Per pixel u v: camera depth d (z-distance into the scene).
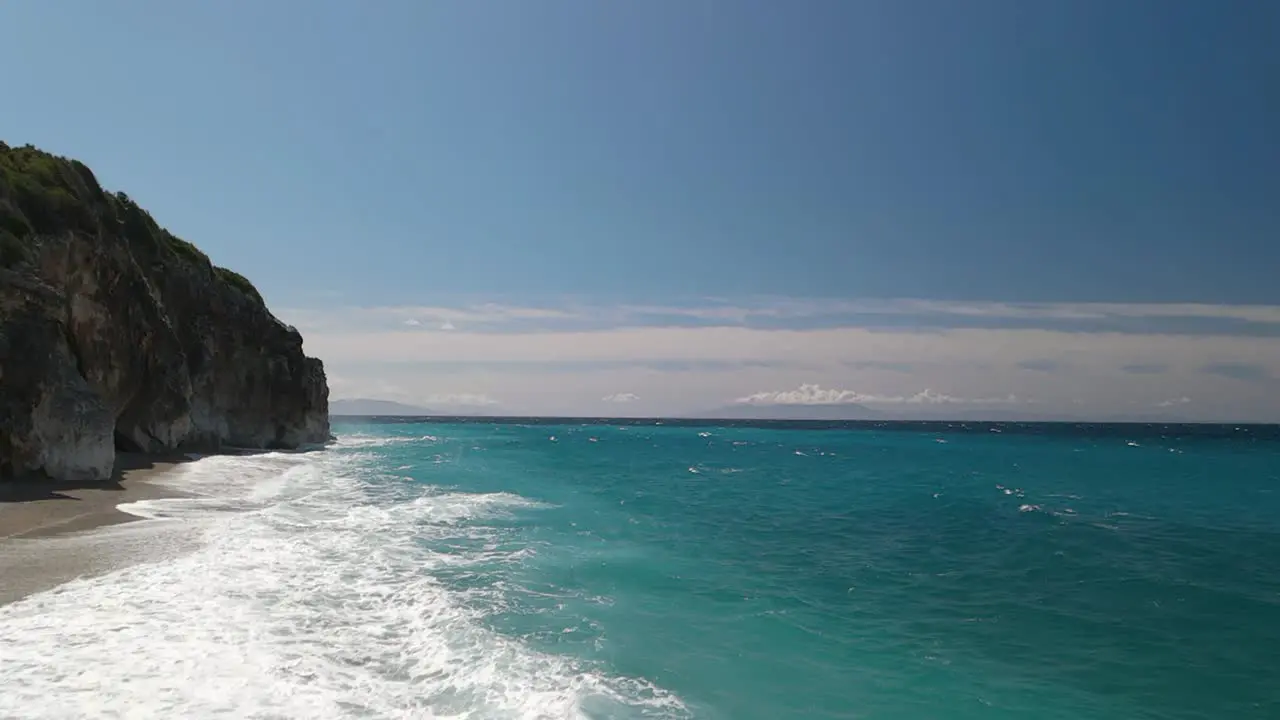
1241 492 36.50
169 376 38.03
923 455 68.69
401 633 10.47
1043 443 98.12
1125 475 46.97
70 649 8.73
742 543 20.08
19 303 22.31
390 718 7.50
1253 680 10.01
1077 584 15.63
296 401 59.06
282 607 11.28
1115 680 9.96
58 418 22.80
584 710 8.09
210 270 50.75
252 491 25.98
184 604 10.90
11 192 25.59
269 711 7.38
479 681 8.74
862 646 11.19
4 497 19.59
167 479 27.03
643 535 20.70
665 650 10.52
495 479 36.12
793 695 9.09
